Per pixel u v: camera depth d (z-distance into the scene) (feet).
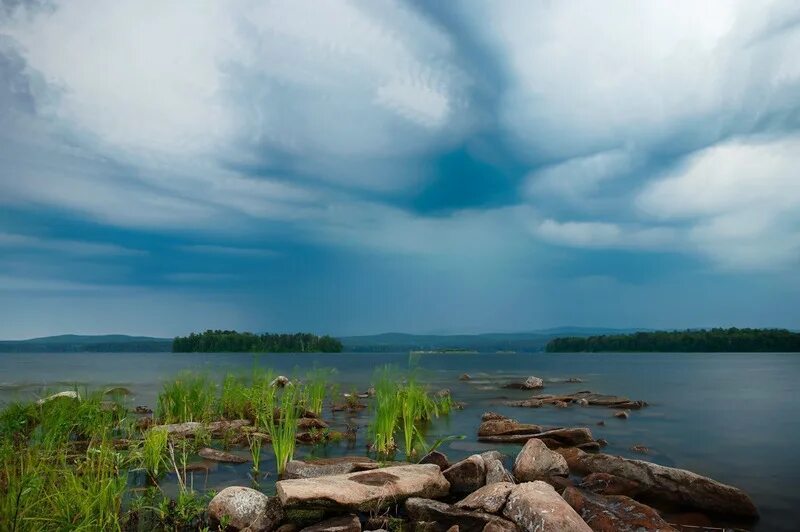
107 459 33.17
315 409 69.97
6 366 243.40
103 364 269.44
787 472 41.88
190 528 27.81
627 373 198.39
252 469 39.73
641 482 33.58
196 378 81.20
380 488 29.63
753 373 199.21
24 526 22.82
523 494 26.58
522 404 86.17
